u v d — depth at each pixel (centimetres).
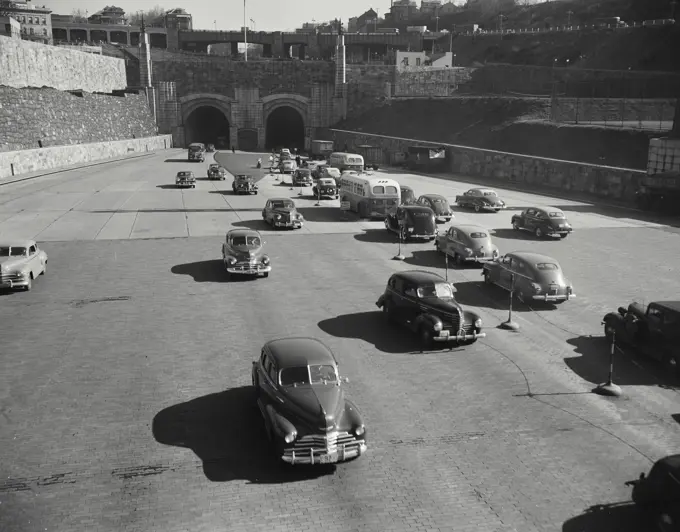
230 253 2753
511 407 1593
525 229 3866
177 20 19312
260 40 16562
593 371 1838
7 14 16800
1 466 1274
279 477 1258
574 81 10275
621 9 15612
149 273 2864
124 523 1095
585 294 2619
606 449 1388
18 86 7475
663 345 1827
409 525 1108
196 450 1356
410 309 2081
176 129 12525
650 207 4697
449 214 4181
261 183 6438
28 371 1762
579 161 6575
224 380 1728
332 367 1420
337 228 4003
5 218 4162
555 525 1116
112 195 5294
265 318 2262
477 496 1202
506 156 6744
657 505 1088
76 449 1348
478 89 12094
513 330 2188
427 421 1510
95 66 10562
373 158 9444
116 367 1802
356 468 1298
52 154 7131
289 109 14050
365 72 12506
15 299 2453
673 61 10644
